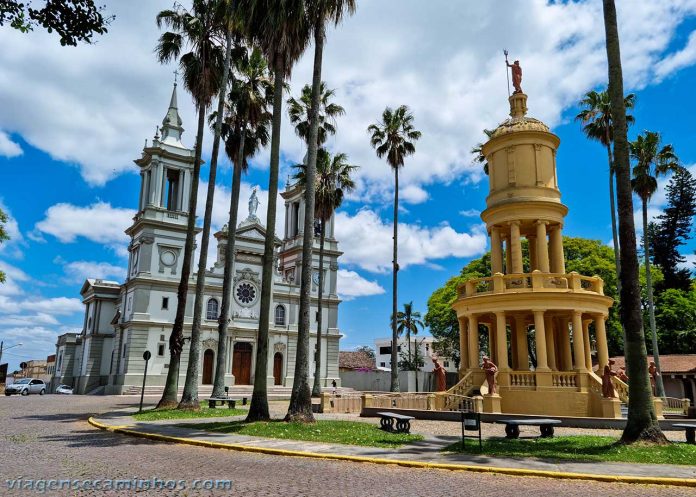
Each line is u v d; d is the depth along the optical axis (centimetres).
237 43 2903
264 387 1920
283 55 2130
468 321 2906
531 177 2786
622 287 1522
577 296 2473
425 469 1124
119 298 5812
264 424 1755
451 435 1756
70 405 3108
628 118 3531
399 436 1619
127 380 4822
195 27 2773
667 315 4709
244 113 3064
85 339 5978
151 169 5481
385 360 11006
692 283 5478
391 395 2559
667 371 3788
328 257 6406
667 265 5962
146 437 1577
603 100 3516
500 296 2545
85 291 6319
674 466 1149
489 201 2914
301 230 6328
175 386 2514
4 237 3316
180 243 5409
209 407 2627
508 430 1708
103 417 2161
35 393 5178
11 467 1036
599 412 2291
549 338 2705
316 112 2053
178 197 5559
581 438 1600
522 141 2836
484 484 974
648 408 1438
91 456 1199
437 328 5475
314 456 1255
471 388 2603
